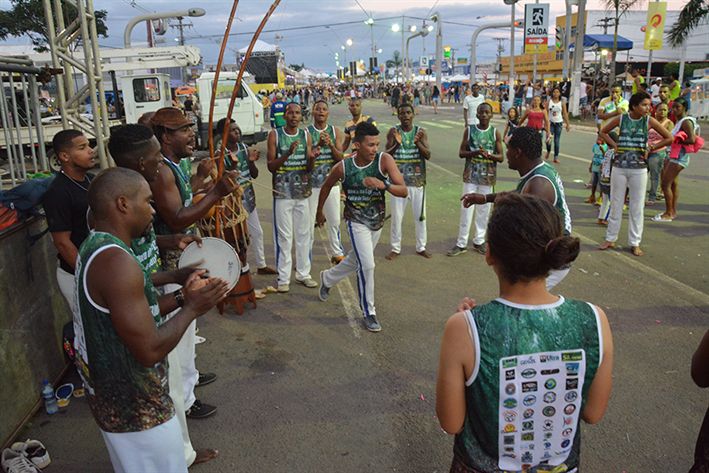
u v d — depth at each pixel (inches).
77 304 76.0
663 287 217.3
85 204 127.0
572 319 60.1
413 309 201.6
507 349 59.2
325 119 232.2
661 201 357.1
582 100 998.4
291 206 213.2
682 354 165.3
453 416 61.7
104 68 617.0
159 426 81.0
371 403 143.4
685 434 128.6
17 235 137.3
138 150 105.0
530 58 1662.2
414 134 245.9
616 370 156.8
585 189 395.9
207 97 611.8
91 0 253.3
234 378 156.6
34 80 180.9
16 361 132.7
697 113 894.4
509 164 144.4
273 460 122.2
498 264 61.7
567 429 62.0
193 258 115.7
